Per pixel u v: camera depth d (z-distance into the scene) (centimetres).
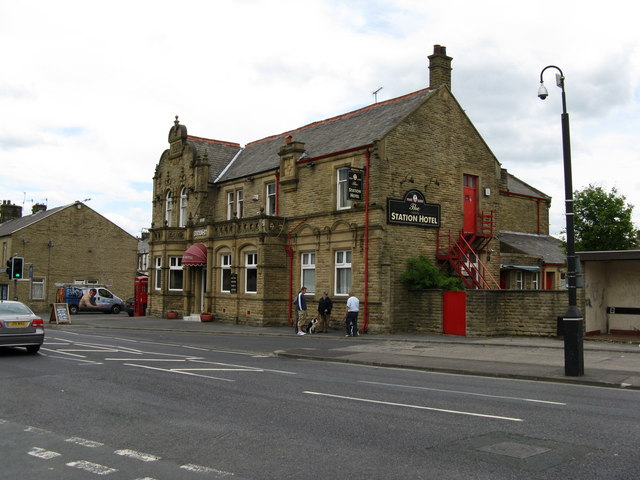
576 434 820
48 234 5478
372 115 3053
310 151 3084
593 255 2061
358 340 2327
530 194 3897
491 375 1448
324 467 674
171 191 3975
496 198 3116
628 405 1038
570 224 1422
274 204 3241
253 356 1853
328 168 2859
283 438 806
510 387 1259
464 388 1239
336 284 2816
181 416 947
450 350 1953
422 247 2747
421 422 899
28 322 1775
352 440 794
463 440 791
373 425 880
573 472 650
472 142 3025
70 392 1158
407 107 2850
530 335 2295
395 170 2659
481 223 3002
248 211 3391
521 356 1759
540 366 1545
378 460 700
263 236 3006
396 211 2639
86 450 753
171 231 3744
